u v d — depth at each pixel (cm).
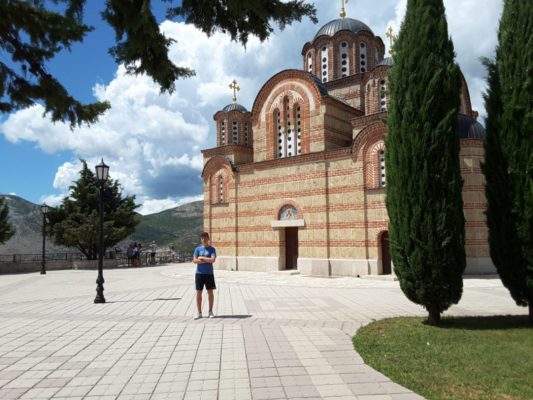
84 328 1097
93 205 4050
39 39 496
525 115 1007
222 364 768
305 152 2800
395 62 1111
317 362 772
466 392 608
